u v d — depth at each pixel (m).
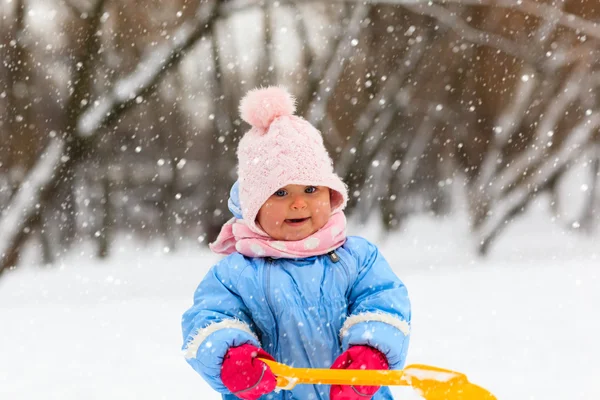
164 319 11.22
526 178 24.59
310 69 27.36
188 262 24.53
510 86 29.61
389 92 27.17
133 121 34.22
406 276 16.14
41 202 19.56
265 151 4.57
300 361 4.42
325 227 4.54
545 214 30.39
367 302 4.40
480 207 26.62
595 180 28.84
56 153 19.72
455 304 11.68
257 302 4.42
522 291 12.84
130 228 35.50
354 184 29.27
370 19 28.27
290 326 4.39
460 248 25.50
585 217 28.64
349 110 29.78
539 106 29.52
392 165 29.61
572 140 25.28
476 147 31.55
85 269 23.02
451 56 29.53
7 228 20.36
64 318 11.72
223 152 34.25
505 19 28.31
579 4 26.73
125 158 34.66
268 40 30.62
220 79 30.69
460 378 3.99
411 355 8.27
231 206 4.88
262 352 4.14
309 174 4.50
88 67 19.70
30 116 28.83
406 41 28.56
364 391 4.07
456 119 30.92
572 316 10.12
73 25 27.70
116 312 12.12
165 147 34.81
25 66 27.98
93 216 33.88
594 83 26.94
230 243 4.97
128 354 8.80
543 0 27.00
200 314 4.37
